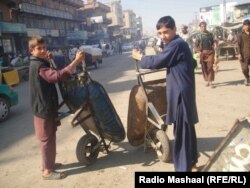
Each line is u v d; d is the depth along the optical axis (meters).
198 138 6.22
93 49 25.78
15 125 8.79
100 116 5.34
